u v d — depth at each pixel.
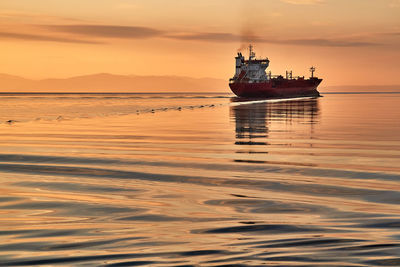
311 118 61.16
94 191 14.57
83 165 20.34
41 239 9.30
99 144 29.70
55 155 23.81
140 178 17.06
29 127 47.56
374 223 10.55
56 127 47.44
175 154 24.25
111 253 8.34
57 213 11.62
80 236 9.51
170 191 14.62
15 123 55.00
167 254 8.27
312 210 12.00
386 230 9.89
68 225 10.44
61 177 17.20
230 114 73.31
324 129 42.12
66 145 29.05
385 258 7.90
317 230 9.91
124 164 20.62
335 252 8.27
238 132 39.28
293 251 8.37
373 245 8.70
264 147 27.56
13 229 10.09
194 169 19.20
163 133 38.72
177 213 11.65
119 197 13.66
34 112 86.38
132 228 10.16
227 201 13.15
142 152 25.20
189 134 37.56
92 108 105.44
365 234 9.55
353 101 165.75
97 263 7.80
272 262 7.76
